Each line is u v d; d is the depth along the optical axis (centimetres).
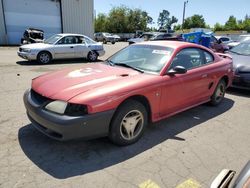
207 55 490
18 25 2102
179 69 376
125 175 279
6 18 2041
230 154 335
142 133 362
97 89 307
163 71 377
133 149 336
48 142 342
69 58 1193
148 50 430
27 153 314
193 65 447
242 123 446
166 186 265
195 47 460
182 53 424
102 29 6284
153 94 355
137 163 304
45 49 1088
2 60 1163
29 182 260
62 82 333
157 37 2378
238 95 640
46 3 2172
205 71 460
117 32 6131
